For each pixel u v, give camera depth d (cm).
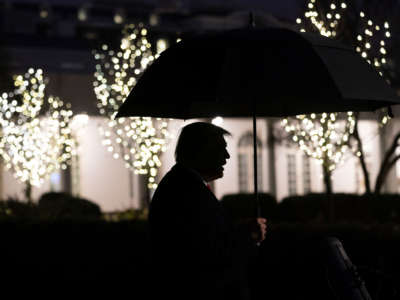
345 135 1539
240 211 2173
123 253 1291
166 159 2597
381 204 1900
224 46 480
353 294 627
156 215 457
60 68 2753
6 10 4803
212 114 598
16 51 2923
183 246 440
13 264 1345
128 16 5391
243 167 2972
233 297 442
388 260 1017
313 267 1048
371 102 569
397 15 1944
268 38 482
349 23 1603
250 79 462
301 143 1530
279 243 1085
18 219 1364
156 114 555
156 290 453
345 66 476
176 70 491
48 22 4900
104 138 2673
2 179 2500
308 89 456
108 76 2434
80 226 1313
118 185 2741
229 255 443
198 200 448
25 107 1938
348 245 1053
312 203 2011
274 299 1069
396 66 2094
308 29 1602
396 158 1927
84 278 1309
